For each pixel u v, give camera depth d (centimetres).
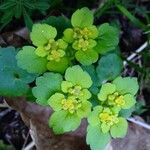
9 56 11
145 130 13
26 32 13
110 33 11
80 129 12
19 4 12
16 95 11
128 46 15
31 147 14
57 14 14
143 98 15
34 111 12
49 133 12
